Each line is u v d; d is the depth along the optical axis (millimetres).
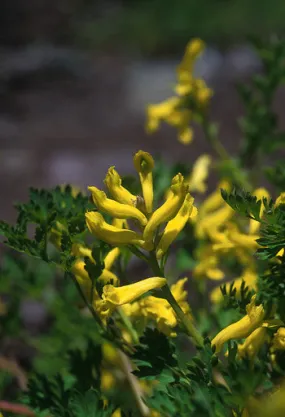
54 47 2604
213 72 2191
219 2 2730
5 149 1706
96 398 264
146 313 274
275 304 254
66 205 274
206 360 241
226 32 2578
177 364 252
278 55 484
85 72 2348
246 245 298
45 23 2771
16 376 407
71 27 2762
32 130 1872
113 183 247
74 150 1698
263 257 245
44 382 288
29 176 1523
